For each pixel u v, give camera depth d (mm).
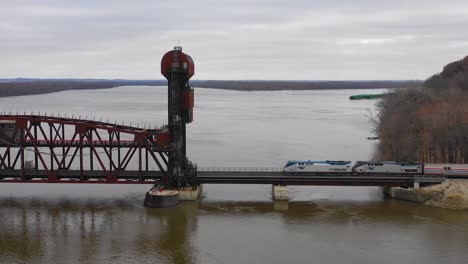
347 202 95875
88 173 97250
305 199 98438
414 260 67125
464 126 126500
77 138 177625
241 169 120188
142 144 96875
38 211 89375
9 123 94750
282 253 69438
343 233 77562
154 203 91500
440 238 75188
